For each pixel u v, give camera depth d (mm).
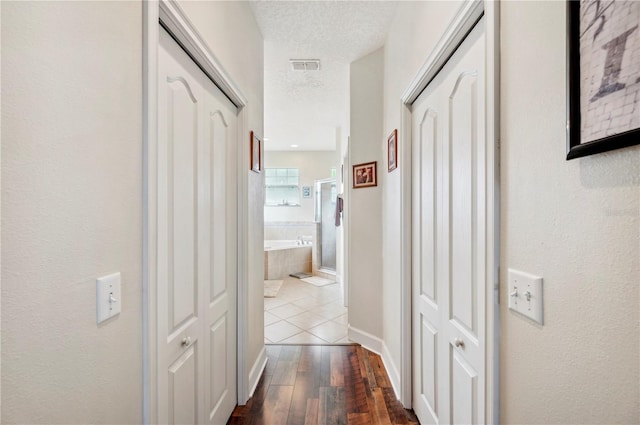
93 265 692
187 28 1087
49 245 586
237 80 1734
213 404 1503
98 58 703
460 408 1211
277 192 7109
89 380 684
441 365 1416
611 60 515
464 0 1030
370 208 2654
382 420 1742
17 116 526
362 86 2729
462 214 1196
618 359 529
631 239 504
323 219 6020
